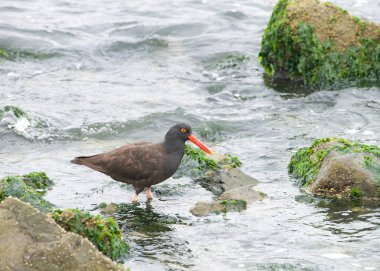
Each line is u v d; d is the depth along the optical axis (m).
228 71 20.30
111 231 9.92
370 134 15.36
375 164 12.20
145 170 12.18
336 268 9.44
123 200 12.38
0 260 8.48
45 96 17.81
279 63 19.61
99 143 15.36
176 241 10.48
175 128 12.60
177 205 12.09
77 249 8.52
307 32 18.95
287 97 18.27
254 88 18.94
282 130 15.91
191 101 17.89
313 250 10.07
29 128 15.64
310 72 19.08
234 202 11.80
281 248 10.20
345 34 19.02
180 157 12.66
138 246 10.27
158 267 9.58
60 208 11.70
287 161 14.16
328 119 16.44
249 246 10.30
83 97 17.88
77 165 14.02
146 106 17.36
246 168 13.81
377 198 11.90
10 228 8.73
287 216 11.39
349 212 11.48
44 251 8.52
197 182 13.14
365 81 18.94
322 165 12.64
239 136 15.81
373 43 18.98
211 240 10.53
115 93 18.27
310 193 12.34
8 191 11.10
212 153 13.39
